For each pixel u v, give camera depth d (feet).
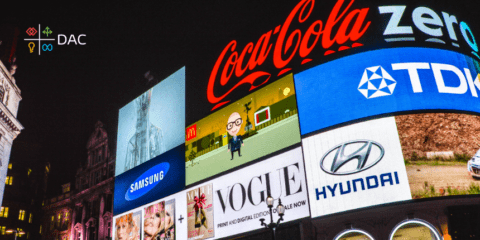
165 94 146.30
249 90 115.34
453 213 78.48
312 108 94.99
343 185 82.99
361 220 83.92
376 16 93.97
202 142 123.34
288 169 96.89
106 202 173.27
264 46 116.26
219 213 108.47
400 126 82.58
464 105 86.48
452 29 95.86
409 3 94.84
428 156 79.41
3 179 179.22
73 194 193.98
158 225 126.11
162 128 141.28
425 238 77.20
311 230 90.07
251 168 105.60
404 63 88.48
